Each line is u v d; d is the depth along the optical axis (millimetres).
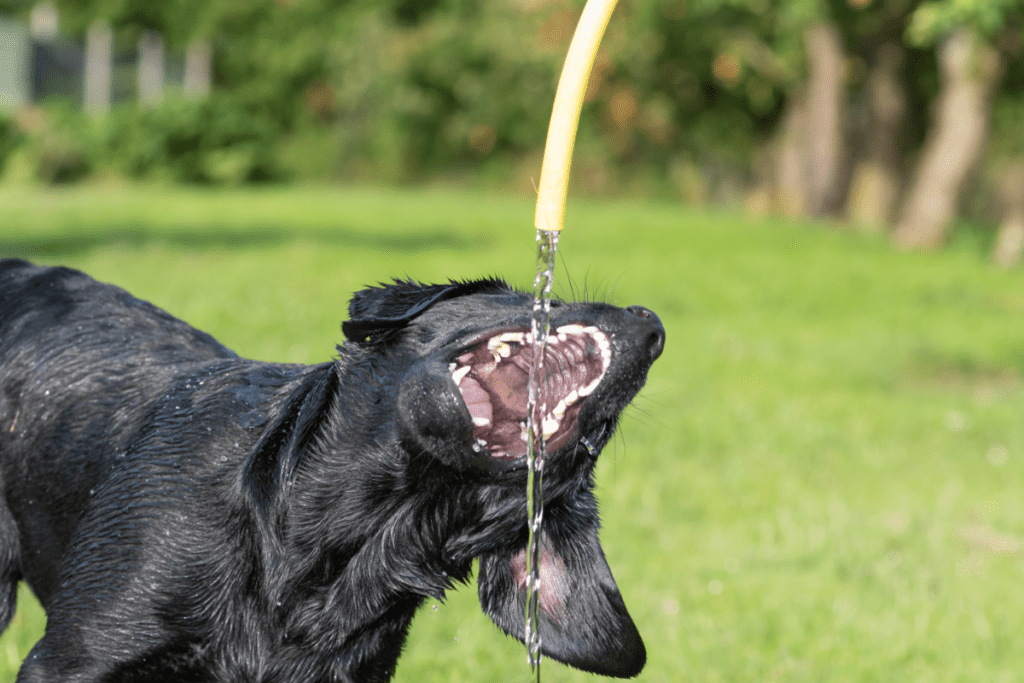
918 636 6344
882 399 12336
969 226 36438
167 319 4531
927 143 41719
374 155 44219
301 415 3615
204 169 39375
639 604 6562
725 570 7281
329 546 3545
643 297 17531
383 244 21609
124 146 38125
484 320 3428
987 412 11930
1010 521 8547
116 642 3514
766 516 8344
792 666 5941
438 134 44938
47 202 28078
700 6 33406
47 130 36938
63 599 3619
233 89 44562
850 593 7020
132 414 3977
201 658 3592
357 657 3693
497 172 44594
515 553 3891
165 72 42906
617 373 3348
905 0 32406
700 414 11047
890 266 23953
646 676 5730
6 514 4230
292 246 20219
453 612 6344
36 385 4191
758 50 37562
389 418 3484
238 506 3588
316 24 44812
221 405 3814
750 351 14320
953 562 7594
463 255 20594
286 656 3611
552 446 3441
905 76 38875
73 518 3979
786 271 21734
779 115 44562
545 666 5785
